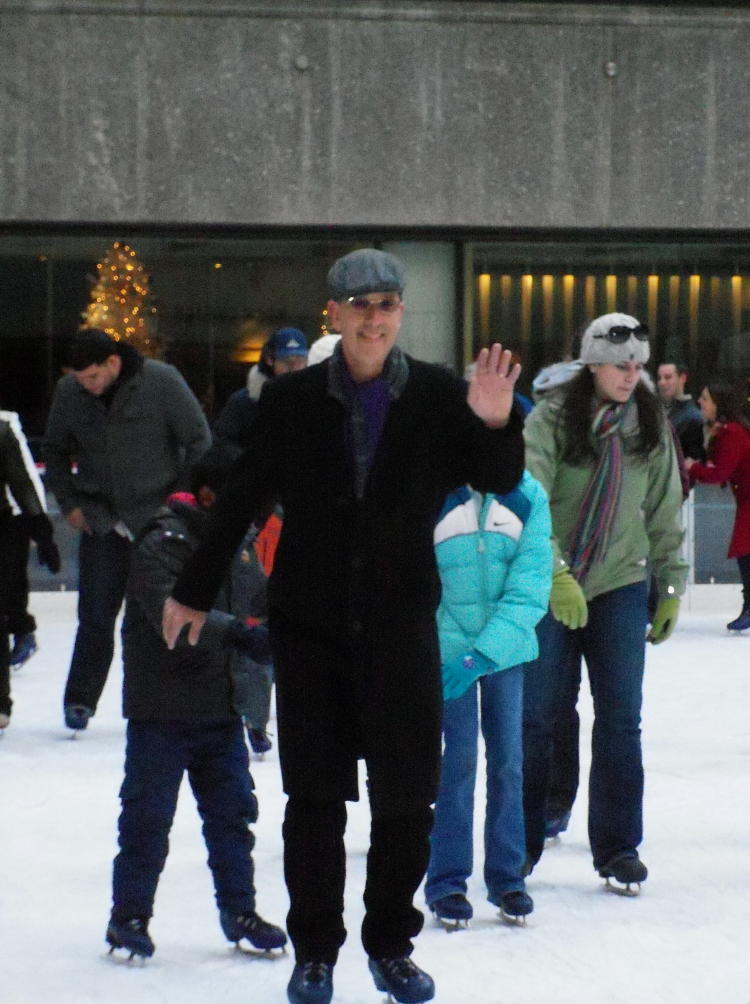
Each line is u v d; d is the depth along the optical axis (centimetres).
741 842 1044
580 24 2772
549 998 748
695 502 2270
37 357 2731
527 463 929
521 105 2773
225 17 2719
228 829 816
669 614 964
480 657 845
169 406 1414
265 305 2767
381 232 2800
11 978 785
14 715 1494
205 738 812
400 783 688
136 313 2744
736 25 2802
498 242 2828
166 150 2723
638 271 2848
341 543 690
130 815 807
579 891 938
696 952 820
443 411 690
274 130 2739
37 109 2703
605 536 924
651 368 2864
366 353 682
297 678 697
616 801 929
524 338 2842
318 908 703
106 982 778
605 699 935
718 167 2820
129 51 2708
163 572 780
